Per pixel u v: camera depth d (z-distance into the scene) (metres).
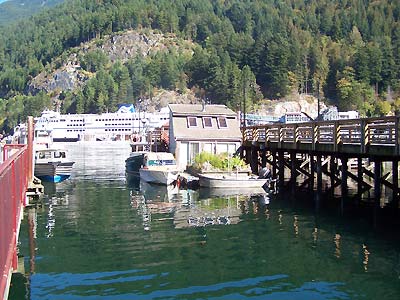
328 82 156.50
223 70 154.38
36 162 37.69
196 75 177.12
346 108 137.75
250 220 20.48
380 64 144.88
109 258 15.01
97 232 18.64
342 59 158.50
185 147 37.91
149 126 122.75
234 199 26.33
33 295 11.92
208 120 39.16
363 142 19.12
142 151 46.19
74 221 20.97
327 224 19.45
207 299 11.64
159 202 25.92
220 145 38.47
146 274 13.47
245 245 16.38
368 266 13.88
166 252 15.62
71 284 12.71
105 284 12.67
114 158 77.50
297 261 14.49
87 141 131.62
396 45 158.88
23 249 16.23
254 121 93.75
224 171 32.56
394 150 17.14
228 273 13.49
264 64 158.62
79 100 180.38
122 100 177.00
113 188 33.41
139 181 38.19
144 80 179.75
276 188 30.34
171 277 13.19
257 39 176.25
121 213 22.77
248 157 37.47
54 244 16.84
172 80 177.75
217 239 17.25
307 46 171.75
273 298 11.66
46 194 30.47
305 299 11.58
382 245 16.05
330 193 27.20
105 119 146.25
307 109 146.75
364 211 22.00
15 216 11.89
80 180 39.94
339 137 21.34
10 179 10.31
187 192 29.61
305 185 30.59
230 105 137.62
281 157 29.98
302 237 17.34
